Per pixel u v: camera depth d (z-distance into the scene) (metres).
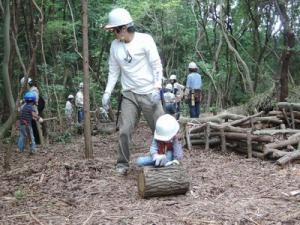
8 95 7.29
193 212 4.59
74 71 18.78
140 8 16.27
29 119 9.76
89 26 18.19
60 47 16.64
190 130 8.08
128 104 6.02
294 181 5.65
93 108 16.23
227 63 19.19
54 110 14.96
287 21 13.80
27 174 6.22
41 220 4.46
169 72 23.11
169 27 22.88
